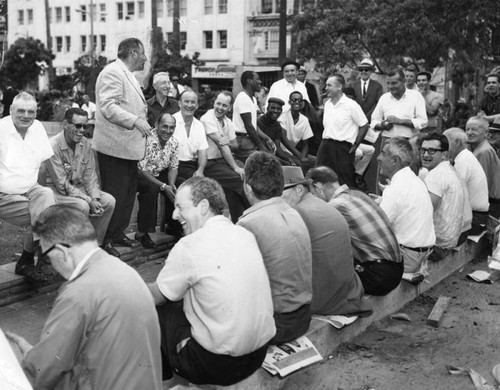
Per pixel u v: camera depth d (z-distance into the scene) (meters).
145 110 6.12
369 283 5.23
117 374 2.90
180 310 3.79
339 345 4.93
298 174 5.84
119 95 5.75
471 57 18.80
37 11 57.59
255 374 3.98
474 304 6.00
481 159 7.81
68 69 55.41
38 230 2.98
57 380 2.91
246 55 44.22
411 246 5.79
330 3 21.81
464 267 7.30
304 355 4.25
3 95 15.38
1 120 5.10
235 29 44.09
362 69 10.20
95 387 2.92
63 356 2.87
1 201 5.09
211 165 7.25
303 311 4.34
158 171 6.62
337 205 5.30
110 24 50.84
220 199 3.74
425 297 6.18
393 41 18.95
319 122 9.73
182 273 3.57
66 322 2.86
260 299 3.62
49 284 5.45
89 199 5.62
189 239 3.62
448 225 6.39
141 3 48.22
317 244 4.70
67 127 5.61
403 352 4.90
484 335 5.26
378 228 5.25
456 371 4.52
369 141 9.66
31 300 5.26
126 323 2.90
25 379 2.42
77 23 54.06
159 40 25.06
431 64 19.17
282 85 9.65
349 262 4.81
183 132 7.00
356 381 4.38
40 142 5.21
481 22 17.72
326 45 21.34
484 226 7.63
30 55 39.03
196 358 3.61
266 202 4.21
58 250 2.95
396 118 8.54
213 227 3.66
